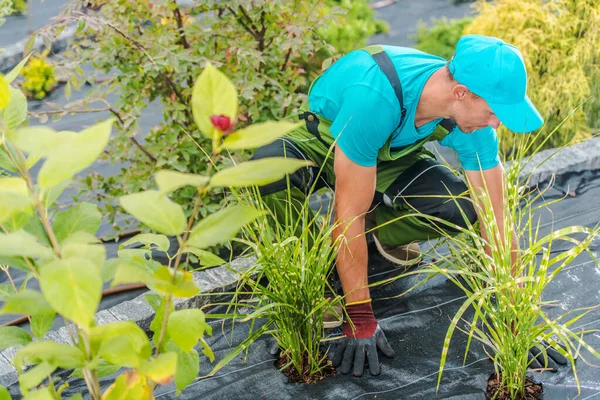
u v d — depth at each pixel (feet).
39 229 4.75
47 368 4.07
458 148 7.70
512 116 6.60
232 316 6.87
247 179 3.62
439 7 21.20
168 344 5.12
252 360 7.71
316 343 7.39
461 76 6.54
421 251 9.55
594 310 8.09
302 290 6.99
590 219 9.98
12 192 3.90
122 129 10.59
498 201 7.86
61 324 9.00
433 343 7.82
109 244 11.51
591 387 7.04
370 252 9.49
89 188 10.73
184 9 10.83
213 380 7.46
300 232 7.95
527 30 11.85
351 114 6.88
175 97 10.64
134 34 10.61
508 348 6.72
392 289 8.75
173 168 10.58
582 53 11.79
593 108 12.19
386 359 7.59
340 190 7.14
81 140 3.78
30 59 16.48
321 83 7.79
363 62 7.16
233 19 10.39
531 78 11.99
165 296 4.99
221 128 3.50
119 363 4.10
